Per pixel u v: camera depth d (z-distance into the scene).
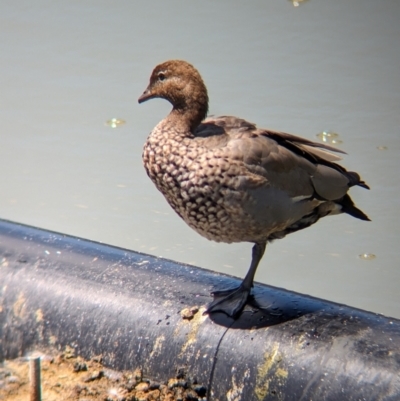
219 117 9.41
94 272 9.53
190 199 9.00
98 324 9.10
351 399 7.77
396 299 12.34
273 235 9.30
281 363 8.17
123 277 9.41
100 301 9.20
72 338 9.21
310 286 12.63
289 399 8.05
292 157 8.94
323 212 9.43
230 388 8.36
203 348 8.55
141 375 8.79
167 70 9.41
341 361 7.96
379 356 7.89
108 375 8.92
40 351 9.38
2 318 9.65
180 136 9.09
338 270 12.95
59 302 9.39
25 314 9.52
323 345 8.13
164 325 8.81
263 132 9.09
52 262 9.79
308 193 9.04
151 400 8.61
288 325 8.43
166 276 9.38
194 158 8.88
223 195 8.79
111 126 15.40
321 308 8.66
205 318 8.71
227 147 8.82
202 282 9.24
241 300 8.79
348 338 8.14
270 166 8.79
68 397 8.76
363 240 13.53
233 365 8.37
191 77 9.30
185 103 9.28
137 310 9.00
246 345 8.38
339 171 9.27
